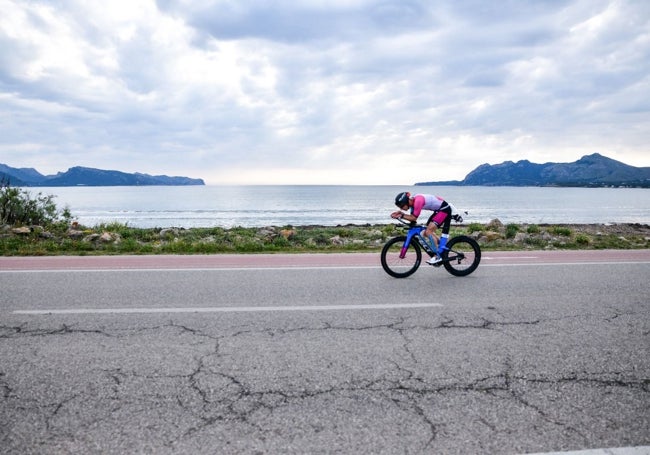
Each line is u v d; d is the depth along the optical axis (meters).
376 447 2.55
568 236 15.60
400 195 7.46
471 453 2.51
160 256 9.81
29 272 7.72
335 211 56.97
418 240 7.52
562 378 3.48
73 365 3.65
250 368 3.62
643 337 4.44
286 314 5.16
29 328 4.59
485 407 3.03
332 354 3.94
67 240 12.35
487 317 5.08
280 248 11.38
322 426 2.77
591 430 2.75
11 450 2.50
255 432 2.70
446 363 3.76
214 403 3.05
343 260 9.32
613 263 9.01
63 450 2.50
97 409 2.95
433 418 2.88
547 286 6.77
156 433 2.68
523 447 2.57
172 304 5.58
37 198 15.89
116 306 5.46
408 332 4.55
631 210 67.38
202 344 4.16
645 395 3.22
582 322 4.92
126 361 3.75
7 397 3.10
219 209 62.62
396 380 3.42
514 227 17.73
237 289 6.45
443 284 6.89
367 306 5.53
